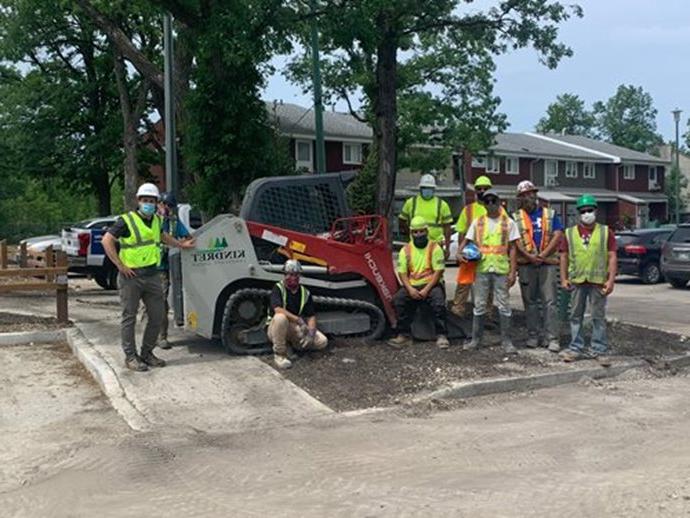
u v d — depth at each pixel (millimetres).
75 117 34812
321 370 9289
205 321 9945
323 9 12984
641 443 6895
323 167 16016
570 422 7629
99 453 6676
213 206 13219
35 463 6492
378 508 5402
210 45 11938
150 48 27594
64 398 8578
